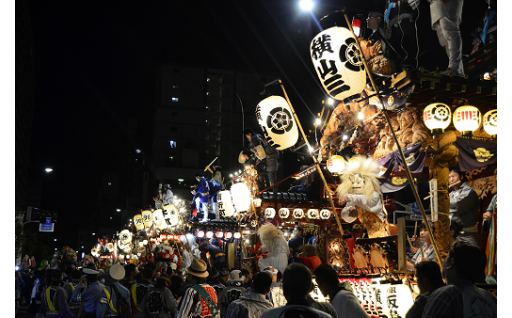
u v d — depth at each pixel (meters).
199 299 5.96
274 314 3.12
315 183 14.73
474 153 7.39
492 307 3.08
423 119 6.87
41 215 29.52
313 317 3.04
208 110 72.38
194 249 17.89
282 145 10.03
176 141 69.00
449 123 7.04
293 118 9.99
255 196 14.22
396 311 5.46
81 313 8.48
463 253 3.25
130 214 80.12
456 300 3.09
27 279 23.22
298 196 14.38
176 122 69.50
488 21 10.28
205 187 17.67
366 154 9.12
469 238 7.80
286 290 3.31
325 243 11.09
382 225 7.92
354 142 9.27
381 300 5.73
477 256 3.23
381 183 9.25
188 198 64.19
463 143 7.42
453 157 7.15
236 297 7.48
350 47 7.50
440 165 7.04
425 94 7.02
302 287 3.27
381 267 5.90
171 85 70.00
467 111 6.64
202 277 6.34
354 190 7.96
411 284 5.49
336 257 10.84
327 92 7.86
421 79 6.58
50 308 9.95
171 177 64.75
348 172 8.20
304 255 8.15
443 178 7.00
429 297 3.30
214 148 72.31
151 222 25.27
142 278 8.86
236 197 12.20
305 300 3.24
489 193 8.56
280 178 43.94
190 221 17.55
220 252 14.94
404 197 13.95
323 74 7.66
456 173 7.68
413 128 7.24
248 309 4.82
